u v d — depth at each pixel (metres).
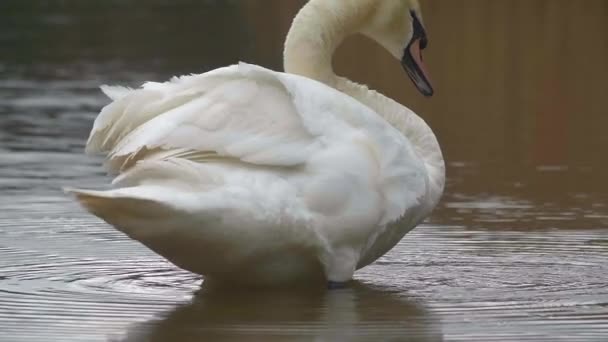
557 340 10.00
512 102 26.59
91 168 19.66
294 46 13.23
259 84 11.55
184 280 12.34
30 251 13.49
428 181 12.32
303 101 11.45
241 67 11.44
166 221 10.77
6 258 13.12
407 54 13.85
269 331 10.40
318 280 12.14
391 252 13.66
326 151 11.53
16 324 10.48
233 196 11.02
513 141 22.12
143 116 11.40
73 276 12.37
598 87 28.31
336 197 11.50
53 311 10.95
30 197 16.95
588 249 13.77
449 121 24.38
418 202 12.07
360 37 37.84
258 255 11.42
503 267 12.88
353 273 12.15
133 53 36.12
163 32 41.97
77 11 50.62
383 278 12.45
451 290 11.87
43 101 27.78
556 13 40.62
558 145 21.69
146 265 12.96
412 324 10.59
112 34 41.59
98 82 30.42
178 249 11.19
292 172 11.43
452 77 30.06
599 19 39.22
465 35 36.44
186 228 10.86
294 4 51.06
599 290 11.79
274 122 11.42
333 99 11.71
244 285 12.00
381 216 11.85
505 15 40.59
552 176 18.83
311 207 11.43
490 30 37.41
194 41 38.75
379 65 32.22
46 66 33.94
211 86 11.48
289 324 10.63
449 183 18.38
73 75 31.89
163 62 33.50
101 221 15.23
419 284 12.16
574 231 14.78
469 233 14.70
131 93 11.40
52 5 53.81
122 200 10.56
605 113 25.16
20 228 14.79
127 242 14.07
